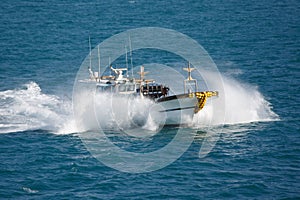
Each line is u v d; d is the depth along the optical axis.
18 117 95.62
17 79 125.81
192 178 71.88
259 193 67.75
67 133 87.69
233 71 131.50
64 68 139.50
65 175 72.88
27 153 80.12
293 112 97.25
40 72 134.25
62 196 67.19
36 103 103.56
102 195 67.44
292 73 128.25
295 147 81.19
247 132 86.88
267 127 89.12
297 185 69.56
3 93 111.25
